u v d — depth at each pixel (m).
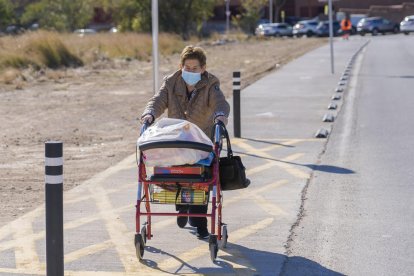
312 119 31.97
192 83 13.98
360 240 14.84
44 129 31.52
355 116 32.84
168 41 90.75
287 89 44.84
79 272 13.07
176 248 14.48
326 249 14.31
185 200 13.31
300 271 13.09
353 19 157.62
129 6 125.31
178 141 12.59
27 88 49.09
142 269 13.23
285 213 16.95
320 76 53.47
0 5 124.56
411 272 12.98
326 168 21.84
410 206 17.41
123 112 37.16
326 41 117.75
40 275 13.02
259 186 19.64
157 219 16.69
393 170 21.44
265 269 13.20
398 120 31.36
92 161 23.92
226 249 14.34
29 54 62.97
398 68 60.00
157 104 14.06
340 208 17.31
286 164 22.45
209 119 14.27
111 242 14.92
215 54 85.94
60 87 49.91
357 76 53.06
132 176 21.30
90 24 161.75
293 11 188.88
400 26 144.62
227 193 18.91
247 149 24.92
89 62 67.12
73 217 16.88
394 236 15.08
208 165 13.13
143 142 12.75
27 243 14.92
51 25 134.50
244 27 156.12
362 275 12.87
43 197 19.05
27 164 23.75
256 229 15.69
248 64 69.44
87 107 39.31
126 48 78.50
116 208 17.67
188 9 125.88
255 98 40.28
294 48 97.38
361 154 23.94
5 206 18.06
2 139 28.81
